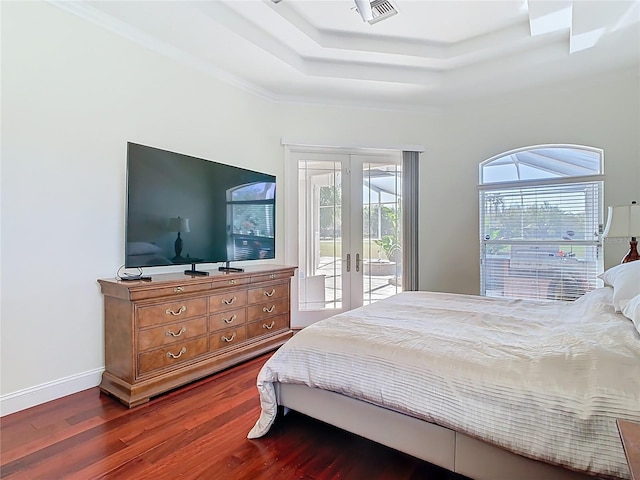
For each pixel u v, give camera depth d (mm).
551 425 1218
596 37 2861
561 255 3846
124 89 2771
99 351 2602
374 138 4379
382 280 4449
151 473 1632
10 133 2199
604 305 1992
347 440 1909
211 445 1856
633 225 2729
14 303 2225
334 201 4367
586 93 3686
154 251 2625
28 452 1780
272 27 2988
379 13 2918
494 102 4184
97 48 2605
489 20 3012
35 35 2295
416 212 4414
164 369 2480
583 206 3736
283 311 3537
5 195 2184
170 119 3098
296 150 4242
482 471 1418
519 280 4078
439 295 2928
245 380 2688
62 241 2430
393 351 1617
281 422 2084
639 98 3441
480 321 2041
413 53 3426
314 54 3432
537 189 3980
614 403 1146
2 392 2166
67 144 2453
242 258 3432
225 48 3059
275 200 4008
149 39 2887
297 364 1858
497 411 1308
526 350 1499
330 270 4355
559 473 1263
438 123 4441
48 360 2361
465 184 4348
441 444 1508
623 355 1304
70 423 2062
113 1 2443
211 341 2805
